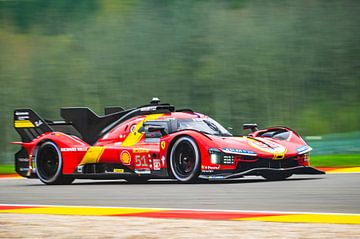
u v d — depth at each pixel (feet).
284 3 234.58
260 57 224.12
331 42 225.97
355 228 48.93
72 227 53.42
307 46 225.76
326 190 76.43
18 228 53.93
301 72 220.43
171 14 235.20
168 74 226.58
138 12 238.27
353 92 214.69
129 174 98.12
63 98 229.04
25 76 231.91
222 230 49.52
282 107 213.05
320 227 49.75
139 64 230.68
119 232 50.08
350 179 91.56
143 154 96.48
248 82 220.43
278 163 93.20
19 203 74.23
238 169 90.63
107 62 232.94
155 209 63.72
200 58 226.99
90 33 238.68
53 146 104.42
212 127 99.25
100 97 228.63
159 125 97.35
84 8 244.01
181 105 222.07
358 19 229.86
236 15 232.73
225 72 222.89
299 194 72.95
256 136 101.55
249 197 71.46
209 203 67.41
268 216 56.70
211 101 219.41
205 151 90.38
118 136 101.65
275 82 219.61
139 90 227.40
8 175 132.46
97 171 102.17
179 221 54.80
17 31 240.94
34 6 244.83
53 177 103.96
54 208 67.51
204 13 233.76
